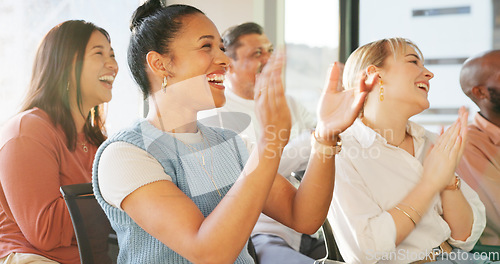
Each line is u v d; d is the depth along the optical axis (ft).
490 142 4.90
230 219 3.00
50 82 6.50
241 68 4.99
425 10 9.20
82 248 4.25
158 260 3.52
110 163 3.44
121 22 10.17
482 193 4.83
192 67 3.64
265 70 3.01
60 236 5.77
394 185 4.56
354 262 4.55
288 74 4.71
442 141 4.64
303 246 5.75
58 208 5.78
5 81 10.53
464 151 4.90
